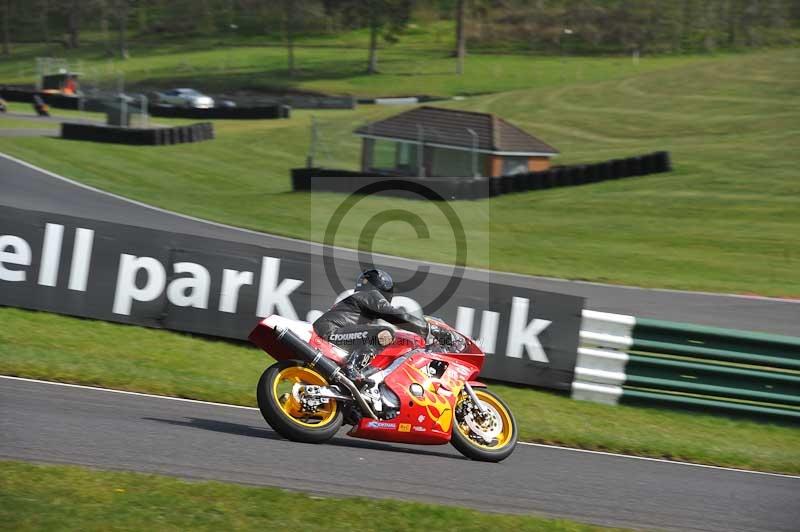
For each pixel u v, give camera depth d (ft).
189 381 112.06
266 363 134.82
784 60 629.92
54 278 137.59
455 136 388.37
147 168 401.90
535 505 74.90
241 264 140.05
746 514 81.30
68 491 59.88
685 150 450.71
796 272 276.41
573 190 379.76
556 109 587.68
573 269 270.67
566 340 138.00
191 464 71.92
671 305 222.07
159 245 139.13
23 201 280.31
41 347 122.11
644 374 137.39
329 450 82.94
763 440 126.72
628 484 87.40
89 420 83.71
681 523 75.51
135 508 58.44
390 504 65.77
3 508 54.75
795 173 393.91
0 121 515.09
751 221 335.67
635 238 315.99
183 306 139.13
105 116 627.05
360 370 85.35
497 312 138.00
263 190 383.45
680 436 121.39
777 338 136.56
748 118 503.20
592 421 124.16
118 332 134.92
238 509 60.80
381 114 582.76
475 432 89.92
